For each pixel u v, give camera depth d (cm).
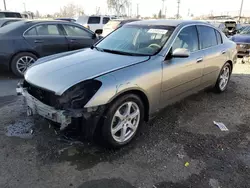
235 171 269
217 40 482
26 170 259
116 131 289
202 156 294
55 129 312
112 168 267
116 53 353
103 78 271
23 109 402
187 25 397
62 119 254
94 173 258
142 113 320
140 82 297
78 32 706
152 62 322
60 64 313
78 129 264
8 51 590
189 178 256
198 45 417
